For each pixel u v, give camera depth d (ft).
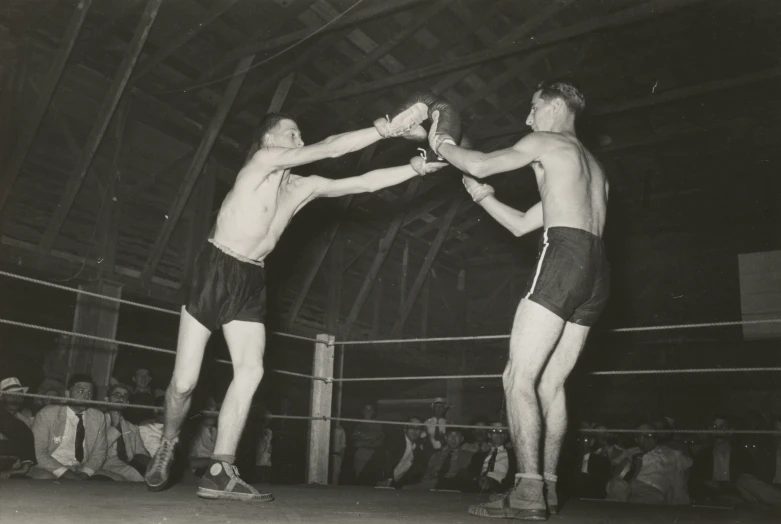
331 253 33.45
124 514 6.01
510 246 39.47
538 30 24.75
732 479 21.62
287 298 31.78
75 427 15.76
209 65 24.85
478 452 23.06
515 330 7.34
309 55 24.31
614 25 22.49
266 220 8.71
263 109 27.17
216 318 8.54
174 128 26.48
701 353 35.73
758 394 33.94
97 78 23.90
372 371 39.60
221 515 6.28
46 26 22.13
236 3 22.40
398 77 25.00
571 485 20.01
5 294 25.32
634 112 28.86
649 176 33.45
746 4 22.72
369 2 22.44
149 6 20.94
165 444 8.75
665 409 35.53
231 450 8.32
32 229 22.94
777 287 32.89
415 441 27.86
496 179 33.42
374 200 33.04
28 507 6.26
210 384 25.63
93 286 23.84
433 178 32.65
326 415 14.83
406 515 7.00
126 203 25.36
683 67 26.30
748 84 24.66
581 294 7.31
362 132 8.89
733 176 32.55
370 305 35.81
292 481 28.32
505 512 6.93
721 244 36.22
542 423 7.18
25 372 25.52
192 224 27.12
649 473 19.85
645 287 37.68
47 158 23.13
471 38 25.61
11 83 21.42
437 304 40.24
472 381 39.91
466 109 28.76
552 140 7.79
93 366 22.71
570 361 8.21
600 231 7.72
